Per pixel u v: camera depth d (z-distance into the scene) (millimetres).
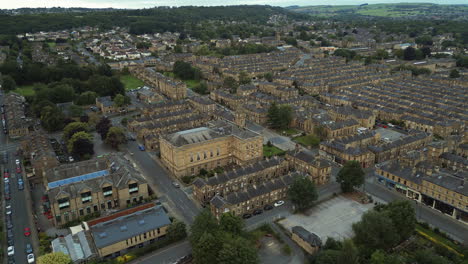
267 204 171250
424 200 170250
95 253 132375
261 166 192375
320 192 182875
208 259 122062
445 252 132500
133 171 180750
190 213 164625
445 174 167250
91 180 166375
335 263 119000
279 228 153000
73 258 129250
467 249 132500
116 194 170000
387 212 140125
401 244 140875
